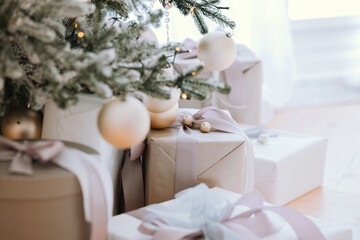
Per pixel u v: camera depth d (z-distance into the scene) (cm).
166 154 108
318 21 326
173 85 98
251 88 173
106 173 89
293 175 149
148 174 110
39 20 85
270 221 95
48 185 83
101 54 91
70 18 105
